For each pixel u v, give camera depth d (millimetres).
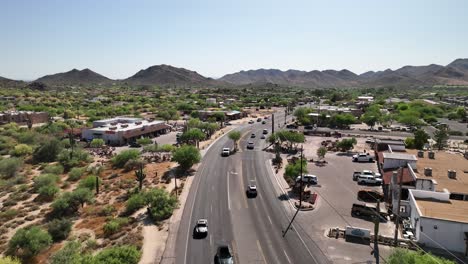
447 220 37750
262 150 94188
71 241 40594
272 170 73438
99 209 53344
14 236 41750
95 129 110625
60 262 35031
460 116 156375
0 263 33406
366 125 142750
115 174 71812
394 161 59625
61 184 67938
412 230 42281
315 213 49312
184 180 65625
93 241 41562
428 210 40812
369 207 48094
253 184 63344
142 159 82250
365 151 87688
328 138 111312
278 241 40875
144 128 117562
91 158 86125
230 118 162500
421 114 159250
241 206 52375
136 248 37844
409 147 83625
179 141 105250
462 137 113562
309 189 59938
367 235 41000
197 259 37094
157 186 62469
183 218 48031
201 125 121062
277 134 97188
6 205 57656
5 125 127625
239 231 43688
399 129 129250
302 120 140000
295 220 46969
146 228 45344
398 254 30453
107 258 32594
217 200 55000
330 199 55031
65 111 165750
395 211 48125
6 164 74125
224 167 75750
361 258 36688
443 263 28547
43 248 41000
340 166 76062
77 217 51625
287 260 36625
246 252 38312
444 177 51812
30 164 83625
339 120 135625
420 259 29016
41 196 60656
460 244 37469
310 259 36781
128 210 51625
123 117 147625
